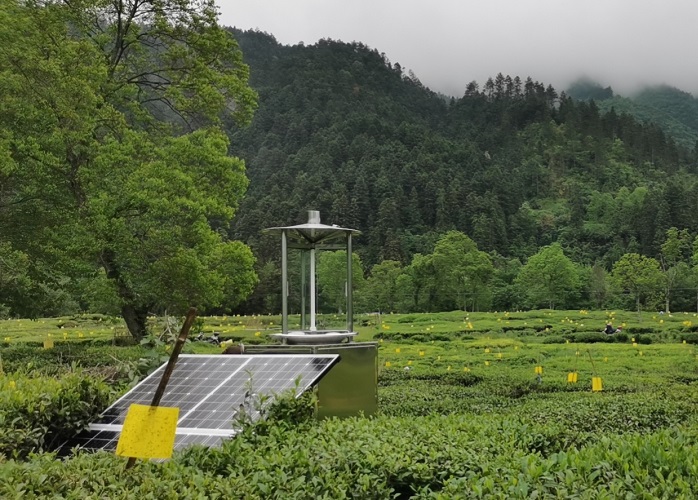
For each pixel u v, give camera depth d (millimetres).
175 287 18547
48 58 17766
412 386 15438
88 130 17719
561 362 20859
